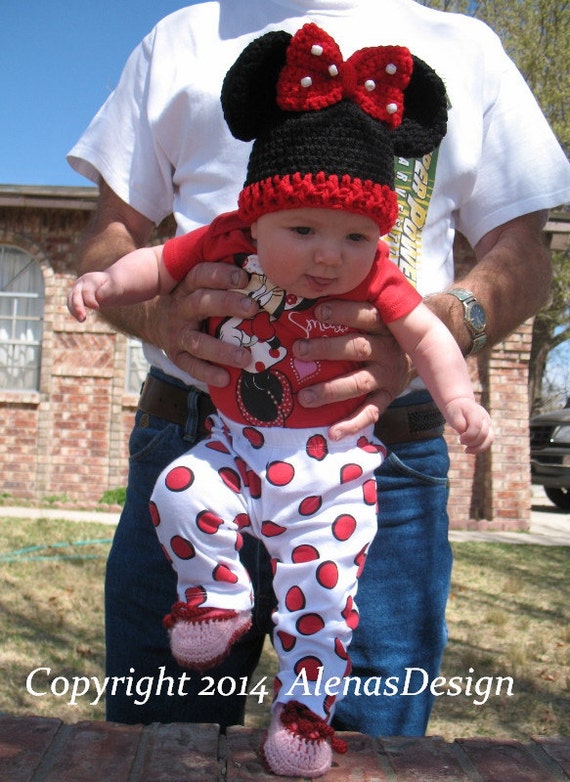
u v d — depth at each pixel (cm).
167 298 173
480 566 783
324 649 148
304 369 159
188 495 151
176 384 203
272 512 154
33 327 1130
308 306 157
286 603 151
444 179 200
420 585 198
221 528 151
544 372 2692
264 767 145
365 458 159
